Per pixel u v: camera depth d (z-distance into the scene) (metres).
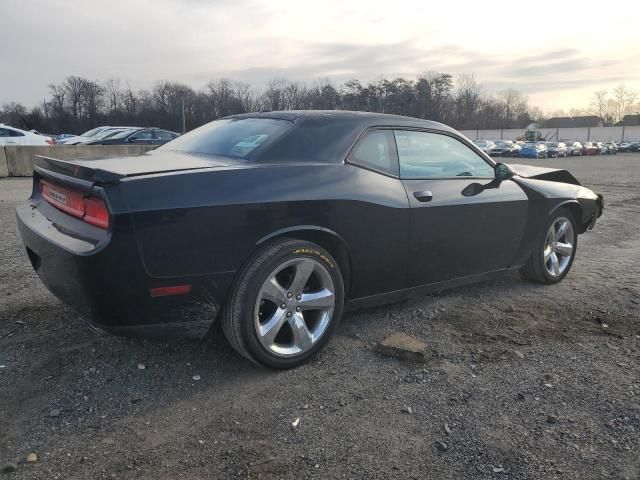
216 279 2.81
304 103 88.88
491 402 2.81
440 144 3.99
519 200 4.36
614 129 95.94
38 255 3.04
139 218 2.56
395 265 3.57
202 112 86.25
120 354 3.30
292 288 3.07
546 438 2.49
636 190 14.97
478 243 4.08
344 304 3.48
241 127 3.65
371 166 3.48
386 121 3.69
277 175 3.04
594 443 2.45
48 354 3.27
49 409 2.69
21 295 4.28
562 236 5.00
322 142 3.34
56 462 2.29
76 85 84.56
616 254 6.33
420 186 3.68
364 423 2.62
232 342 3.02
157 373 3.08
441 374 3.13
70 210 2.92
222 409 2.73
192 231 2.70
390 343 3.39
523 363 3.28
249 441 2.47
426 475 2.24
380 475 2.24
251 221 2.86
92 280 2.57
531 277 4.90
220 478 2.21
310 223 3.08
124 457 2.34
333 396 2.87
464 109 105.38
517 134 98.81
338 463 2.32
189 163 3.04
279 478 2.22
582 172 25.50
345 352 3.41
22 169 15.10
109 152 17.20
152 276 2.63
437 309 4.22
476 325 3.90
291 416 2.68
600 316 4.12
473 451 2.40
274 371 3.13
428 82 98.00
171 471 2.25
